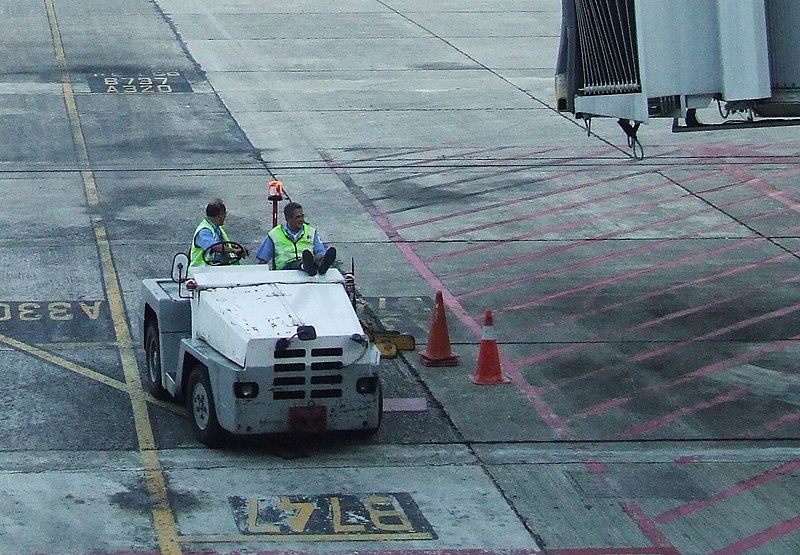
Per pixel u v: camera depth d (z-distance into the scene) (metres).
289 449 24.38
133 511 21.20
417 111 57.50
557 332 32.09
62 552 19.52
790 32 29.38
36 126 52.69
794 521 21.52
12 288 34.03
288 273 25.22
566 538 20.61
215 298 24.33
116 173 46.47
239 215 41.56
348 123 55.09
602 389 28.22
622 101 30.00
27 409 26.03
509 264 37.88
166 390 26.56
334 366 23.31
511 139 53.16
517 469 23.64
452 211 43.16
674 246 39.91
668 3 28.75
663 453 24.66
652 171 48.50
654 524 21.30
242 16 79.62
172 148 50.19
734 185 46.72
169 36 72.44
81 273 35.47
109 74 62.62
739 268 37.81
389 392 27.67
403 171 48.06
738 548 20.39
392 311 33.34
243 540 20.14
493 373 28.33
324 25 77.69
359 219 42.03
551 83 63.94
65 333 30.91
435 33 76.50
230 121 54.81
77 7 80.19
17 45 68.38
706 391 28.22
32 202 42.47
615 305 34.31
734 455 24.61
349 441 24.88
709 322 33.06
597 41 31.62
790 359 30.41
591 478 23.30
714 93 29.31
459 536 20.55
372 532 20.59
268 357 22.95
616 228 41.72
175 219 41.03
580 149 51.66
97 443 24.38
